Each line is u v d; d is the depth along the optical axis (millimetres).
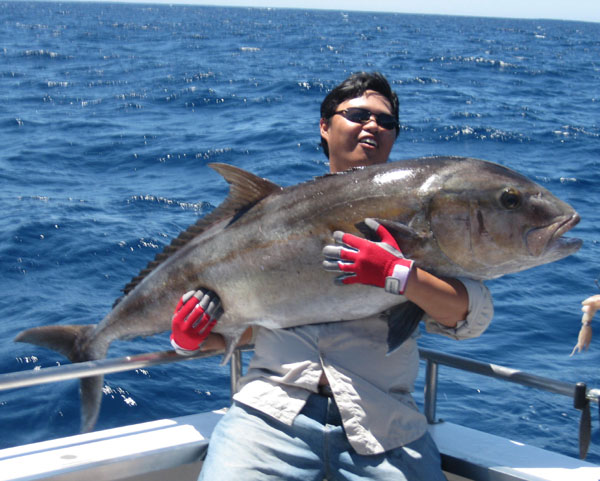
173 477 2828
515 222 2223
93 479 2572
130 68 40969
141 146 18094
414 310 2311
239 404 2557
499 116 25031
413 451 2422
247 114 24438
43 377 2463
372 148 2736
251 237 2463
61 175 15070
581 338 2406
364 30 113125
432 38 93438
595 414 5168
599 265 9414
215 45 64625
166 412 5594
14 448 2699
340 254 2195
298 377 2461
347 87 2801
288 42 71750
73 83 33812
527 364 6500
